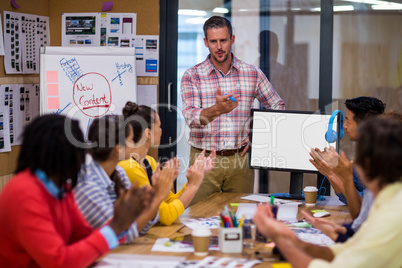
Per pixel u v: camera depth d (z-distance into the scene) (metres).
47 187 1.71
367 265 1.48
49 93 4.02
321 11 4.23
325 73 4.28
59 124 1.72
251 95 3.81
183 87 3.79
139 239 2.24
